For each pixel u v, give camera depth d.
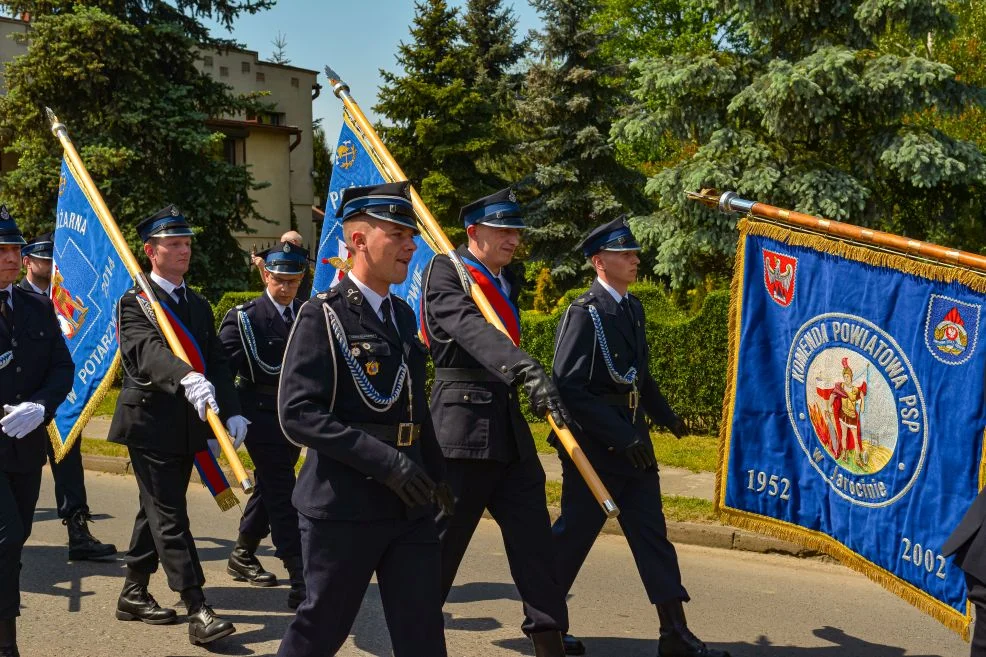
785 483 4.39
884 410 3.98
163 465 4.86
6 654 4.22
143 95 17.80
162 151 18.53
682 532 6.84
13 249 4.66
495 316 4.09
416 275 5.58
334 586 3.18
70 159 5.98
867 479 4.05
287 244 5.82
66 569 6.32
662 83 15.15
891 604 5.47
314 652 3.19
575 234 25.83
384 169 5.77
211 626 4.75
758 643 4.84
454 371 4.21
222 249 19.36
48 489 9.05
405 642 3.20
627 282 4.61
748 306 4.50
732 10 15.28
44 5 17.67
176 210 5.09
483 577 6.13
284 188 28.70
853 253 4.09
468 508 4.21
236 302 14.62
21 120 17.48
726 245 15.01
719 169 14.81
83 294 5.87
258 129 27.73
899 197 15.29
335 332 3.22
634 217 16.59
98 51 17.30
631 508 4.50
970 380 3.67
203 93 19.22
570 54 26.72
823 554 6.35
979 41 22.91
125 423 4.89
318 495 3.21
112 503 8.40
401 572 3.22
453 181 28.75
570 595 5.71
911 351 3.87
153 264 5.11
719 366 10.34
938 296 3.79
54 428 5.92
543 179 25.73
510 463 4.23
